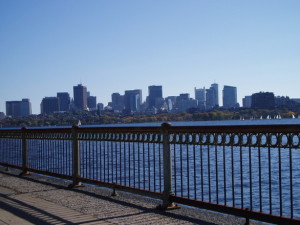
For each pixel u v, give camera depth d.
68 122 175.38
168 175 7.07
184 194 14.30
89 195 8.64
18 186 10.12
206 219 6.29
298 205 14.09
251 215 5.63
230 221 6.13
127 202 7.77
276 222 5.30
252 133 5.60
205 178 19.17
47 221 6.34
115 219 6.41
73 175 9.80
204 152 36.03
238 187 17.23
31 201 8.08
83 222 6.25
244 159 31.53
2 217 6.67
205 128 6.29
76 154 9.76
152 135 7.44
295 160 30.14
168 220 6.28
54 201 8.02
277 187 17.75
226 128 5.93
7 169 13.59
